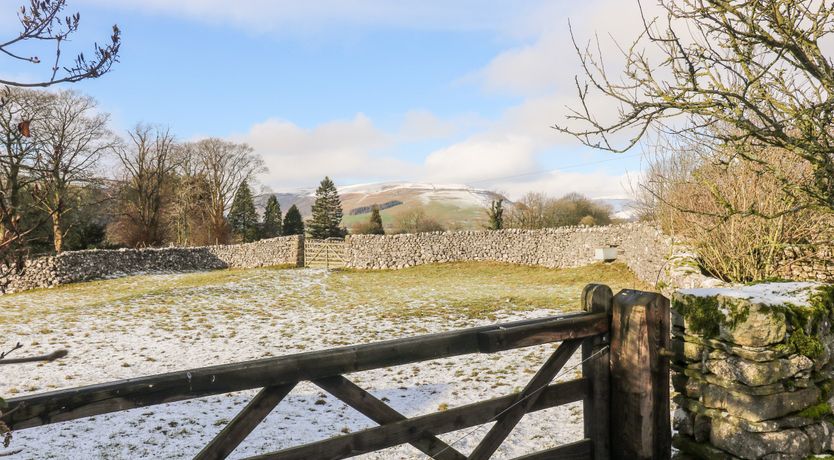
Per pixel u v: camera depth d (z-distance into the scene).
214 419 6.25
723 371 3.06
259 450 5.33
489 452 2.76
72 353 9.87
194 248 30.70
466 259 27.44
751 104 2.85
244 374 2.14
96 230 31.27
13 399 1.75
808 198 3.47
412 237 28.03
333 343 10.50
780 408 2.91
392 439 2.48
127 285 22.19
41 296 19.94
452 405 6.55
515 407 2.81
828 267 9.13
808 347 3.01
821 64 2.95
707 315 3.16
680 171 10.92
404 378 7.79
